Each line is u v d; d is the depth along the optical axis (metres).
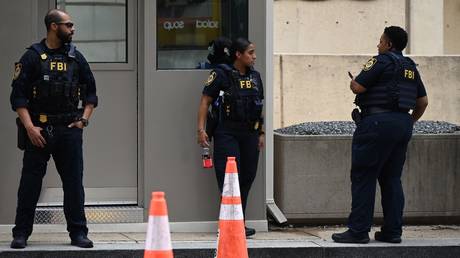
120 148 15.72
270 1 16.38
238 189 11.84
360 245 14.11
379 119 13.98
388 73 14.02
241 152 14.73
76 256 13.38
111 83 15.70
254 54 14.63
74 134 13.48
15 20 15.01
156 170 15.39
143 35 15.46
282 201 16.25
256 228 15.65
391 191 14.41
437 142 16.52
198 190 15.48
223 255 11.68
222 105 14.52
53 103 13.27
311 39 21.48
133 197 15.75
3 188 15.05
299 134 16.61
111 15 15.73
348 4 21.64
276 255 13.80
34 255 13.32
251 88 14.55
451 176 16.58
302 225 16.36
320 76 20.53
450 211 16.58
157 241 9.18
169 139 15.41
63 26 13.23
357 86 14.12
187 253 13.66
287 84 20.39
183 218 15.48
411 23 22.28
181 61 15.49
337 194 16.30
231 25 15.59
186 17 15.49
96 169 15.68
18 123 13.41
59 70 13.23
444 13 23.08
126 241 14.38
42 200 15.61
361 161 14.19
